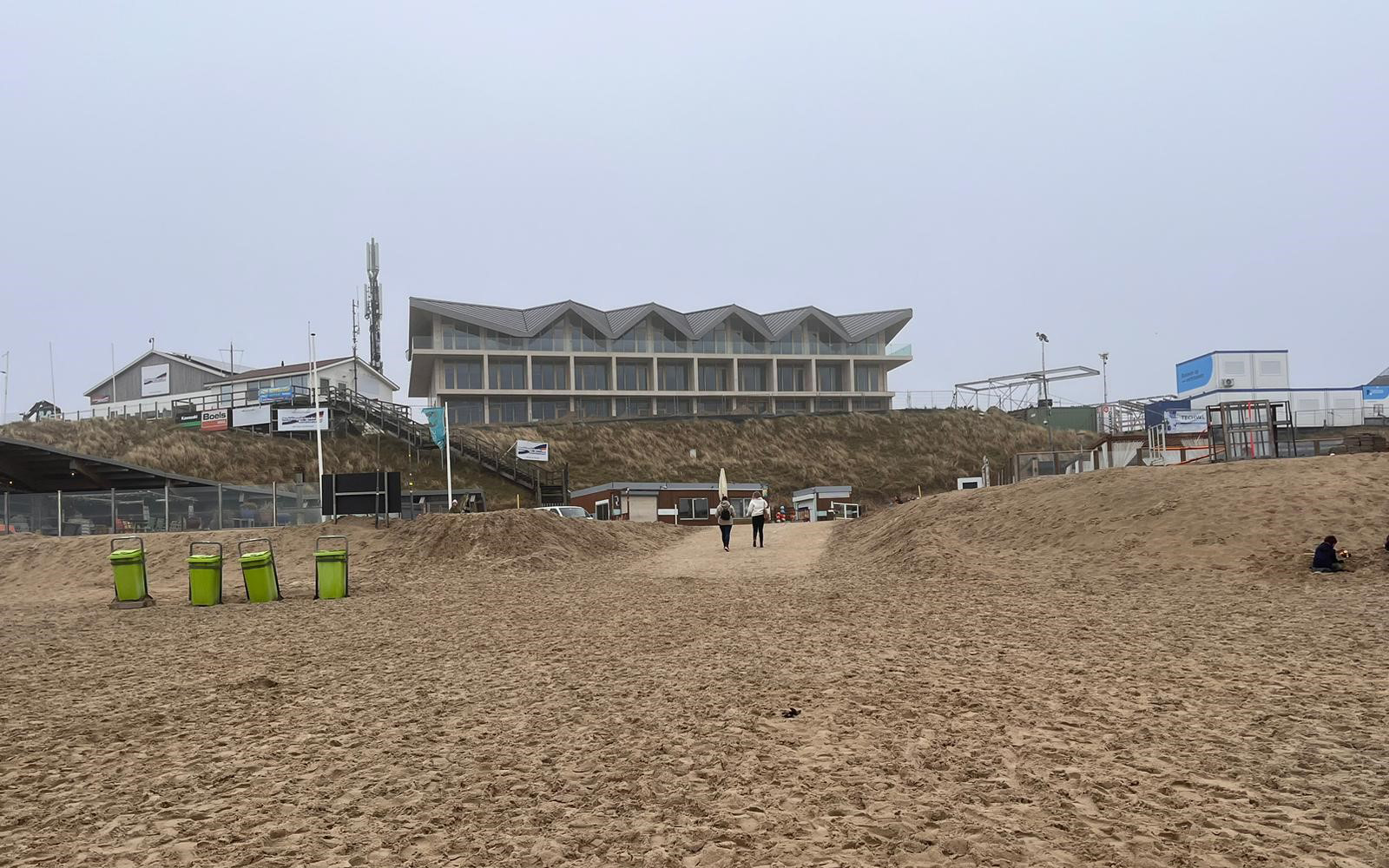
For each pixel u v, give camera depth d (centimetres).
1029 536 2245
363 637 1339
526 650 1156
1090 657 983
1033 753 628
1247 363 6775
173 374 8594
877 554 2448
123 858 483
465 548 2727
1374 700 755
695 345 8250
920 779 577
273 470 5788
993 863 444
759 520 3002
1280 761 596
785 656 1034
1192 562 1795
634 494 5069
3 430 5634
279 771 641
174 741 738
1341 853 449
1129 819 502
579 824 512
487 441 6744
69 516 3659
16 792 612
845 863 447
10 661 1205
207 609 1825
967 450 8038
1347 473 2112
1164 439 3716
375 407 6775
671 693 856
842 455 7769
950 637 1145
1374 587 1473
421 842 494
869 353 8725
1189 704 759
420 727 758
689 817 520
